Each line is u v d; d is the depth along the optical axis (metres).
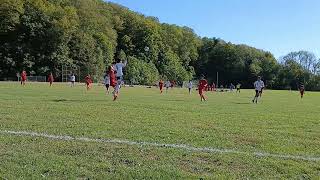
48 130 12.81
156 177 8.18
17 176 7.89
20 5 122.00
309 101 47.12
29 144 10.59
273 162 9.71
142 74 145.75
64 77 125.31
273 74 184.50
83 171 8.38
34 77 113.50
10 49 120.19
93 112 18.97
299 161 10.02
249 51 194.88
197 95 52.03
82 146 10.65
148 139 12.07
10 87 50.59
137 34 171.38
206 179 8.17
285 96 65.94
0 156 9.23
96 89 56.47
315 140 13.45
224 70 195.88
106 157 9.62
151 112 20.61
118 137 12.19
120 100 30.11
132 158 9.60
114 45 157.75
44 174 8.10
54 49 126.25
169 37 186.75
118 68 29.31
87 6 150.88
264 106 32.09
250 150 11.15
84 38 134.25
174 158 9.80
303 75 178.75
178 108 24.41
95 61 136.75
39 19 125.00
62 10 129.25
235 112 23.73
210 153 10.48
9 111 17.70
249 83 191.38
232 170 8.96
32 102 23.48
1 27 119.94
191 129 14.67
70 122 14.90
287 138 13.62
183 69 178.50
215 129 15.01
